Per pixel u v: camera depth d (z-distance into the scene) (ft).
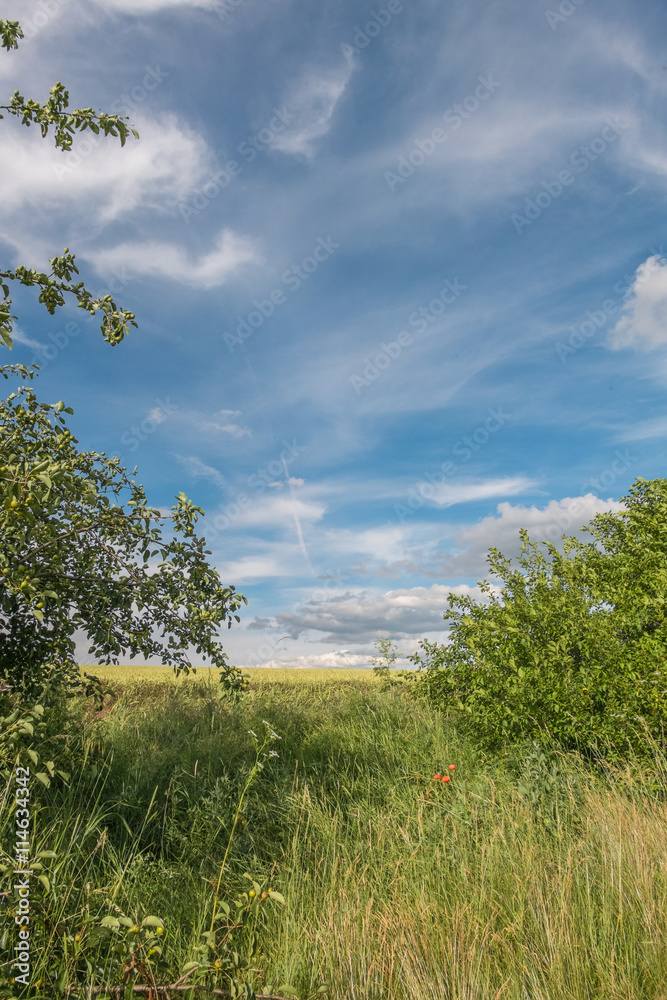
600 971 8.83
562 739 19.38
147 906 11.24
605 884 10.89
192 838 14.58
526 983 8.91
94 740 19.39
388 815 15.55
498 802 15.69
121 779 17.62
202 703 28.55
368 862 13.19
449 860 12.78
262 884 9.34
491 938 9.77
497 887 11.47
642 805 14.01
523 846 12.48
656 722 17.07
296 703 30.58
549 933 9.36
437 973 8.66
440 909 10.75
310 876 12.82
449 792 17.19
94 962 8.13
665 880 10.82
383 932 9.85
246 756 21.22
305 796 16.63
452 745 22.50
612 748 17.63
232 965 8.30
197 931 9.82
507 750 19.99
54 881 9.42
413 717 26.89
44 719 17.66
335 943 9.55
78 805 14.51
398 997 8.77
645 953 9.18
